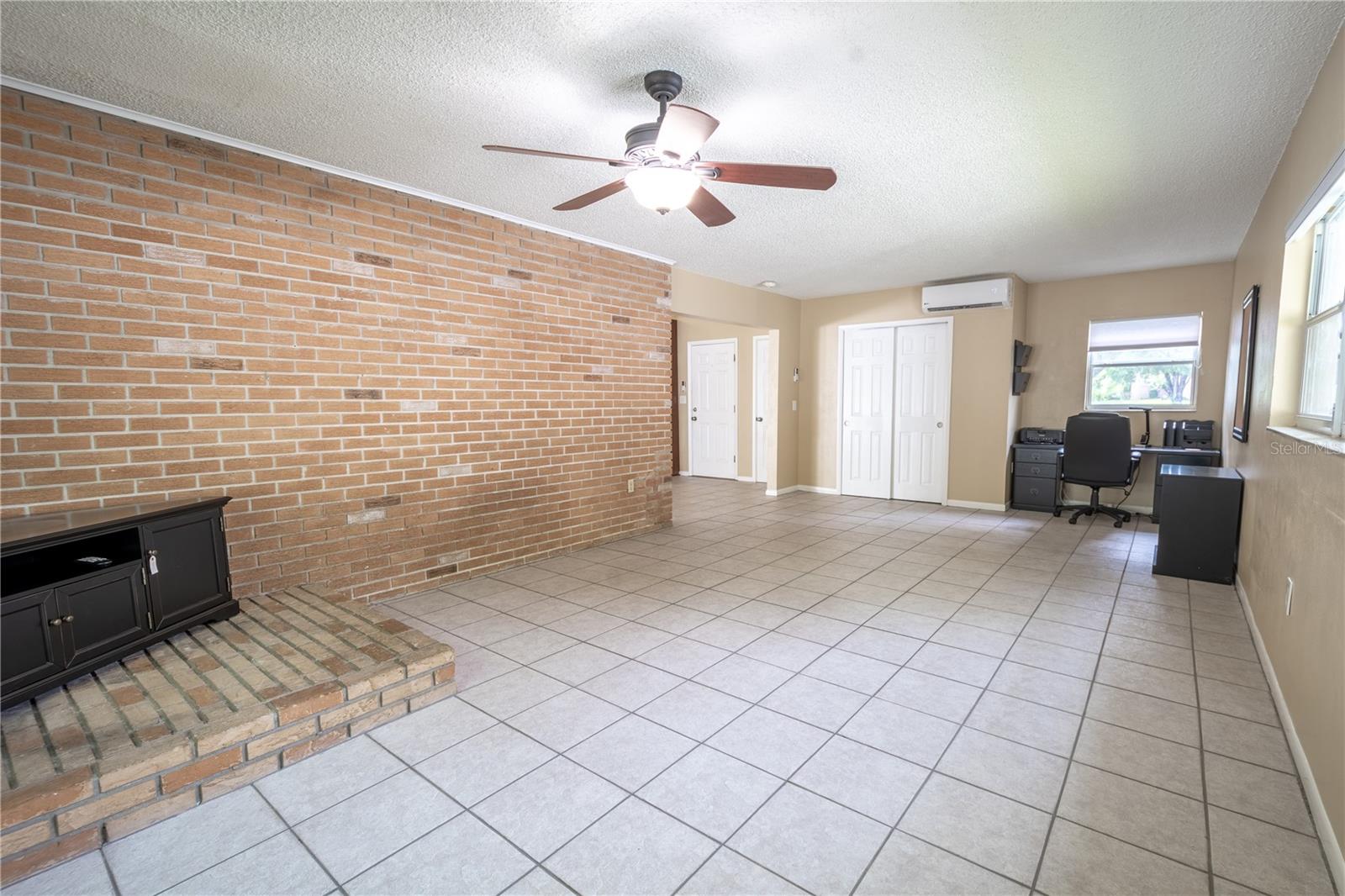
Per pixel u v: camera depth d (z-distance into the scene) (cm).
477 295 380
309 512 311
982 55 208
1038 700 237
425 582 365
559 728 220
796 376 729
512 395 406
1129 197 350
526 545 423
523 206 373
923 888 148
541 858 159
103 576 215
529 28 193
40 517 223
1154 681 252
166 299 261
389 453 342
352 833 168
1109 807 176
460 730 219
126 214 251
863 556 446
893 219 396
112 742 178
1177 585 377
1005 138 273
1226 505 375
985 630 307
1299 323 273
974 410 618
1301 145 247
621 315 482
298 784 189
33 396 232
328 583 321
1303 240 272
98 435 246
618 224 409
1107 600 350
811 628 310
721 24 191
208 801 182
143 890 149
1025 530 531
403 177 324
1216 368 537
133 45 202
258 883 151
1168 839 163
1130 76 221
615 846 162
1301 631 205
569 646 289
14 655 191
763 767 196
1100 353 596
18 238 228
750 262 523
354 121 259
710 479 843
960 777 190
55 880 152
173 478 266
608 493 484
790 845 162
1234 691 243
